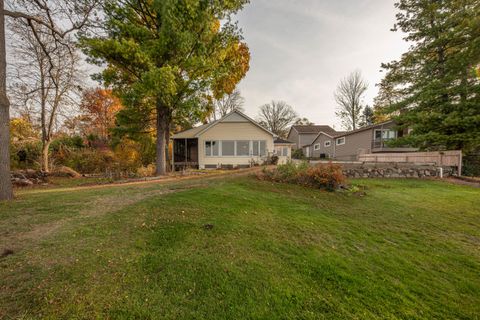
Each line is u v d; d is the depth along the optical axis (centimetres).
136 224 379
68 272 242
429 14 1305
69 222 386
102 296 210
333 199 645
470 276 289
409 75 1501
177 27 933
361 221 475
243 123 1798
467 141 1195
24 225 371
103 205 490
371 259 318
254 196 594
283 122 4994
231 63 1314
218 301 215
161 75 855
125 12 930
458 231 438
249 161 1762
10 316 183
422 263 316
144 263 266
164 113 1190
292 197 630
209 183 754
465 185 933
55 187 909
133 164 1550
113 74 1020
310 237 375
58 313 188
